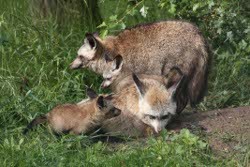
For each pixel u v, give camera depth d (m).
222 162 11.15
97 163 10.95
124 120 12.43
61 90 14.05
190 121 12.90
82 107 12.32
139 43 14.52
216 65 15.38
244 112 13.08
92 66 14.69
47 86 14.18
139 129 12.45
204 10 15.41
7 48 14.95
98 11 16.27
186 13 15.43
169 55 14.17
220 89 15.05
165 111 12.34
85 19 15.99
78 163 10.97
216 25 15.19
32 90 13.81
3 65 14.67
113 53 14.59
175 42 14.16
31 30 15.45
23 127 12.37
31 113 12.96
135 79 12.41
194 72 13.93
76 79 14.48
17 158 11.06
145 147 11.62
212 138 12.02
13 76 14.22
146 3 17.00
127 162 10.94
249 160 11.25
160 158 10.99
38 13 15.88
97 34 14.95
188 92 13.75
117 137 12.34
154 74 14.12
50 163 11.02
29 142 11.79
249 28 14.85
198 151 11.34
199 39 14.07
